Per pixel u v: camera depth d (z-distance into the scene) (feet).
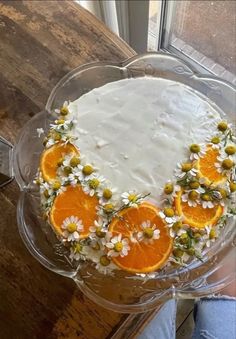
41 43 1.32
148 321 1.10
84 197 1.01
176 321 1.64
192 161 1.03
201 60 2.04
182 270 1.06
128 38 1.98
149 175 1.03
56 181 1.03
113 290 1.05
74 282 1.11
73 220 0.99
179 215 0.98
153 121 1.09
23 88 1.27
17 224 1.15
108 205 0.99
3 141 1.19
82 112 1.11
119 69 1.23
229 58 2.00
